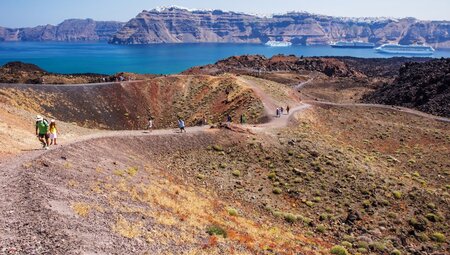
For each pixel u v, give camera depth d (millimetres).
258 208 37781
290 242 27766
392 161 65250
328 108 107188
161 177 36938
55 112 82250
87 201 20922
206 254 18859
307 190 43062
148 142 48688
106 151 38062
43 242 14219
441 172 60562
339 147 60656
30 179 21016
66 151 31188
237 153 51281
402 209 40781
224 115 87438
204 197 35219
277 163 49250
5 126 36906
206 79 113438
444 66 148250
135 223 20094
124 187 27000
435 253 32594
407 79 154375
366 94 162625
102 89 98062
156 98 103750
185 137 52719
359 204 41000
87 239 15734
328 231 35094
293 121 76188
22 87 83688
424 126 98688
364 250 31047
